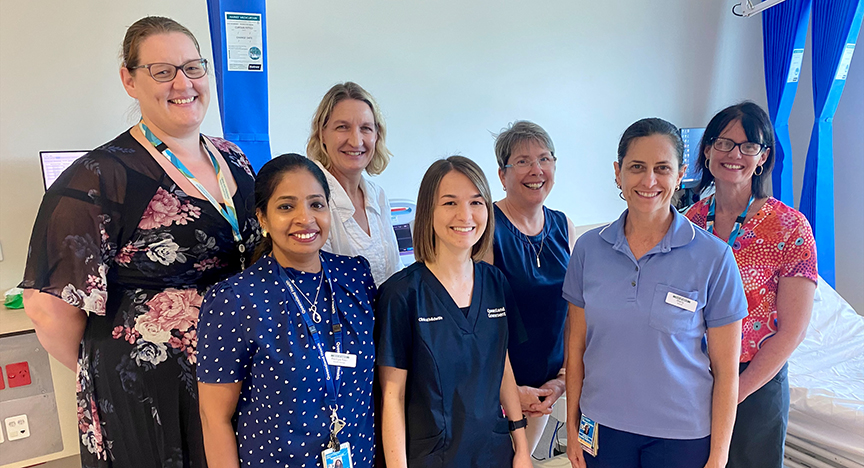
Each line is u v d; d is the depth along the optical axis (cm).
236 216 142
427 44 295
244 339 114
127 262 128
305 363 117
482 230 139
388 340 133
